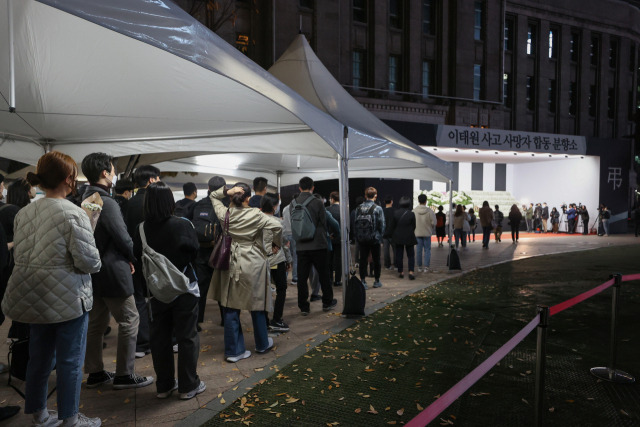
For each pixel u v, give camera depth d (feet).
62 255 8.67
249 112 15.43
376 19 78.23
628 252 47.52
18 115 15.66
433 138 62.75
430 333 17.35
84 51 11.75
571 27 100.94
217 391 11.94
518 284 28.17
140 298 14.69
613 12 105.09
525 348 15.72
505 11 90.84
